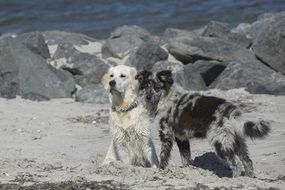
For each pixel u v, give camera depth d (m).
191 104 11.42
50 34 26.42
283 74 21.08
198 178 10.88
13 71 20.38
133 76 11.86
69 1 45.31
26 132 15.24
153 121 11.90
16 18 40.59
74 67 21.17
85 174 11.27
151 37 24.73
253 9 39.50
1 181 10.83
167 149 11.74
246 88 19.17
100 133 15.21
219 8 40.19
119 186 10.33
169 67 20.50
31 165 12.02
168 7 41.69
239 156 11.06
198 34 25.52
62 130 15.50
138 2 44.19
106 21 38.88
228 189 10.13
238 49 21.78
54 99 19.56
